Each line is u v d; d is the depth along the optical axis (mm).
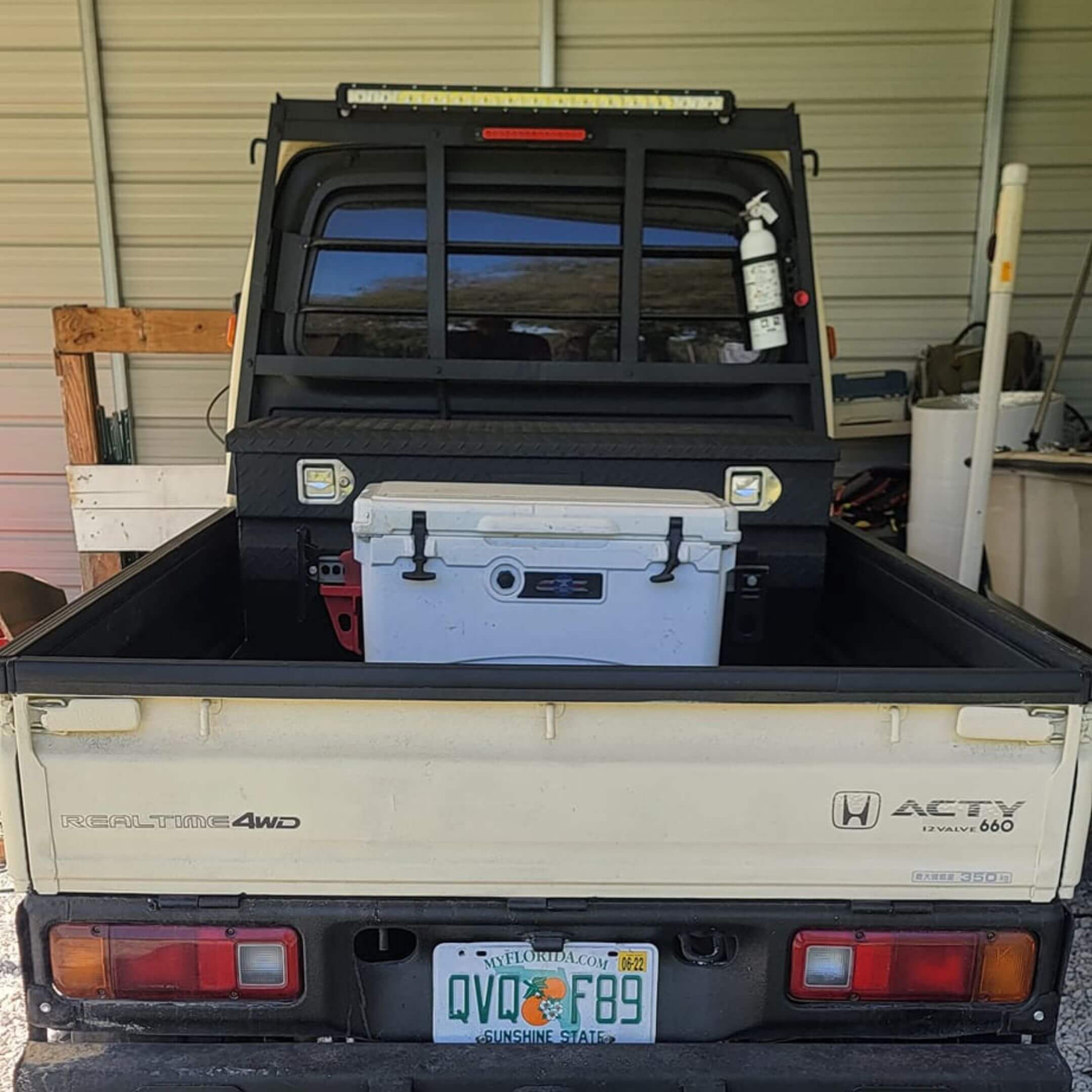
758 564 2348
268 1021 1547
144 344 4148
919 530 4398
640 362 2510
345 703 1439
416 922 1519
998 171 4902
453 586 1796
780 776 1468
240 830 1479
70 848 1480
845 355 5148
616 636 1820
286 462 2260
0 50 4918
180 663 1420
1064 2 4766
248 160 5023
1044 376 5145
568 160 2482
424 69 4887
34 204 5090
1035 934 1524
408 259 2520
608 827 1482
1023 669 1470
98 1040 1551
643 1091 1493
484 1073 1490
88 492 3957
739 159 2512
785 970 1543
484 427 2377
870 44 4809
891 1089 1491
